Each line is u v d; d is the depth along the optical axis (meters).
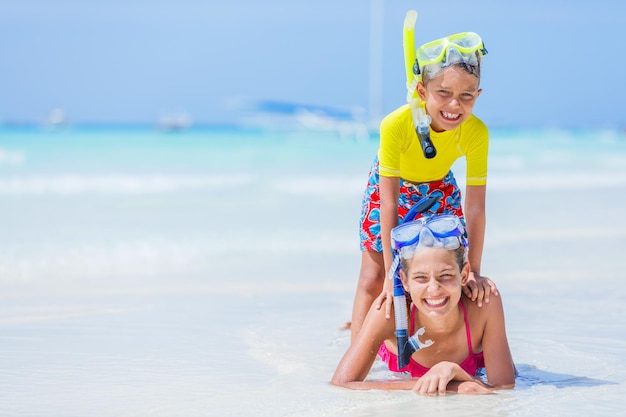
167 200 13.01
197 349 4.52
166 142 36.72
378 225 4.55
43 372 4.03
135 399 3.58
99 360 4.26
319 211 11.45
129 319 5.24
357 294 4.61
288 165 22.69
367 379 4.03
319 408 3.42
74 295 5.96
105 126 78.75
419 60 4.06
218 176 18.20
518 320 5.16
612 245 8.33
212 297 5.95
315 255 7.85
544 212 11.53
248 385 3.81
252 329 5.02
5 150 27.22
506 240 8.69
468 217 4.33
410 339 3.77
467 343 3.91
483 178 4.33
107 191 14.76
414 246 3.69
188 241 8.57
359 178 17.75
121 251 7.90
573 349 4.47
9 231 9.09
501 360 3.82
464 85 3.96
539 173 20.28
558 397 3.58
